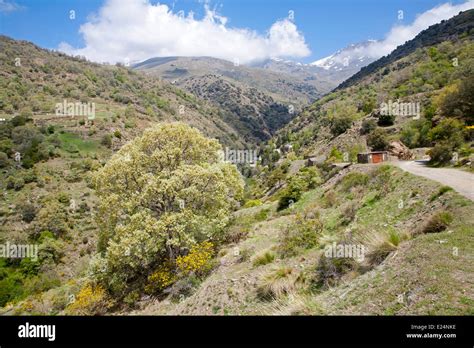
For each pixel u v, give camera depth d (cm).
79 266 4006
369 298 679
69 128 9175
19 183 5978
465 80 4356
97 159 7788
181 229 1769
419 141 4575
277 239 1648
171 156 2053
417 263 704
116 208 1911
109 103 13550
